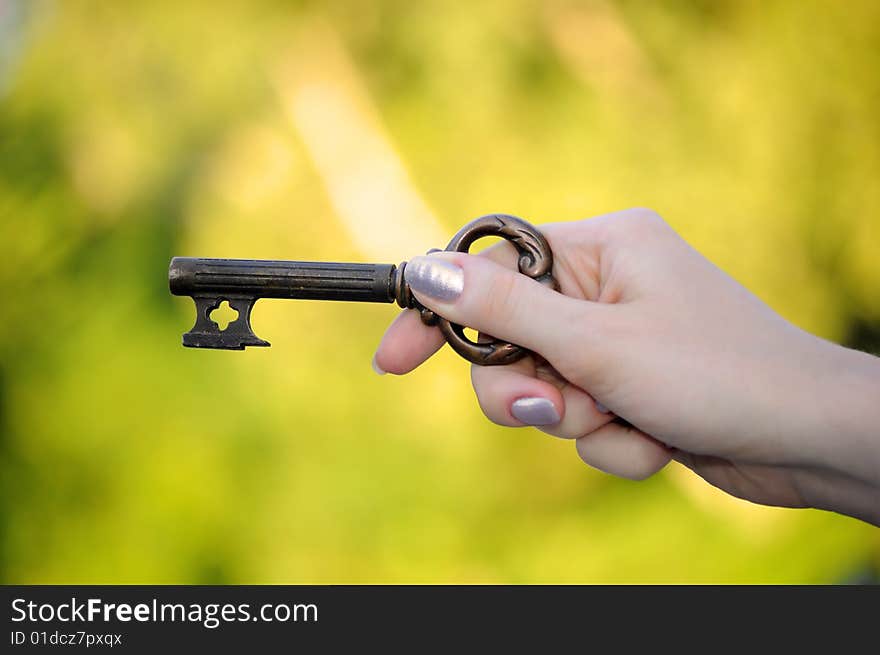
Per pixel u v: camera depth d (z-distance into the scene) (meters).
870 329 1.44
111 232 1.41
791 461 0.96
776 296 1.39
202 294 0.98
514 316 0.96
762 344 0.95
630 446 1.00
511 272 0.96
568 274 0.98
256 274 0.97
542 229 0.98
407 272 0.96
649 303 0.96
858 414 0.95
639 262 0.97
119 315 1.38
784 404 0.95
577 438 1.01
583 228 0.98
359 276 0.97
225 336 0.98
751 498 1.00
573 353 0.96
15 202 1.40
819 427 0.95
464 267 0.96
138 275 1.39
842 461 0.95
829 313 1.41
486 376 0.99
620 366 0.95
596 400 0.98
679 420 0.96
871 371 0.95
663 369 0.95
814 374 0.95
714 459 1.00
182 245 1.40
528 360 0.99
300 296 0.98
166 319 1.38
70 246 1.40
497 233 0.97
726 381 0.95
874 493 0.96
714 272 0.96
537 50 1.42
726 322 0.96
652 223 0.98
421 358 1.01
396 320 1.01
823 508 0.99
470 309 0.96
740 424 0.95
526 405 0.98
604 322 0.95
